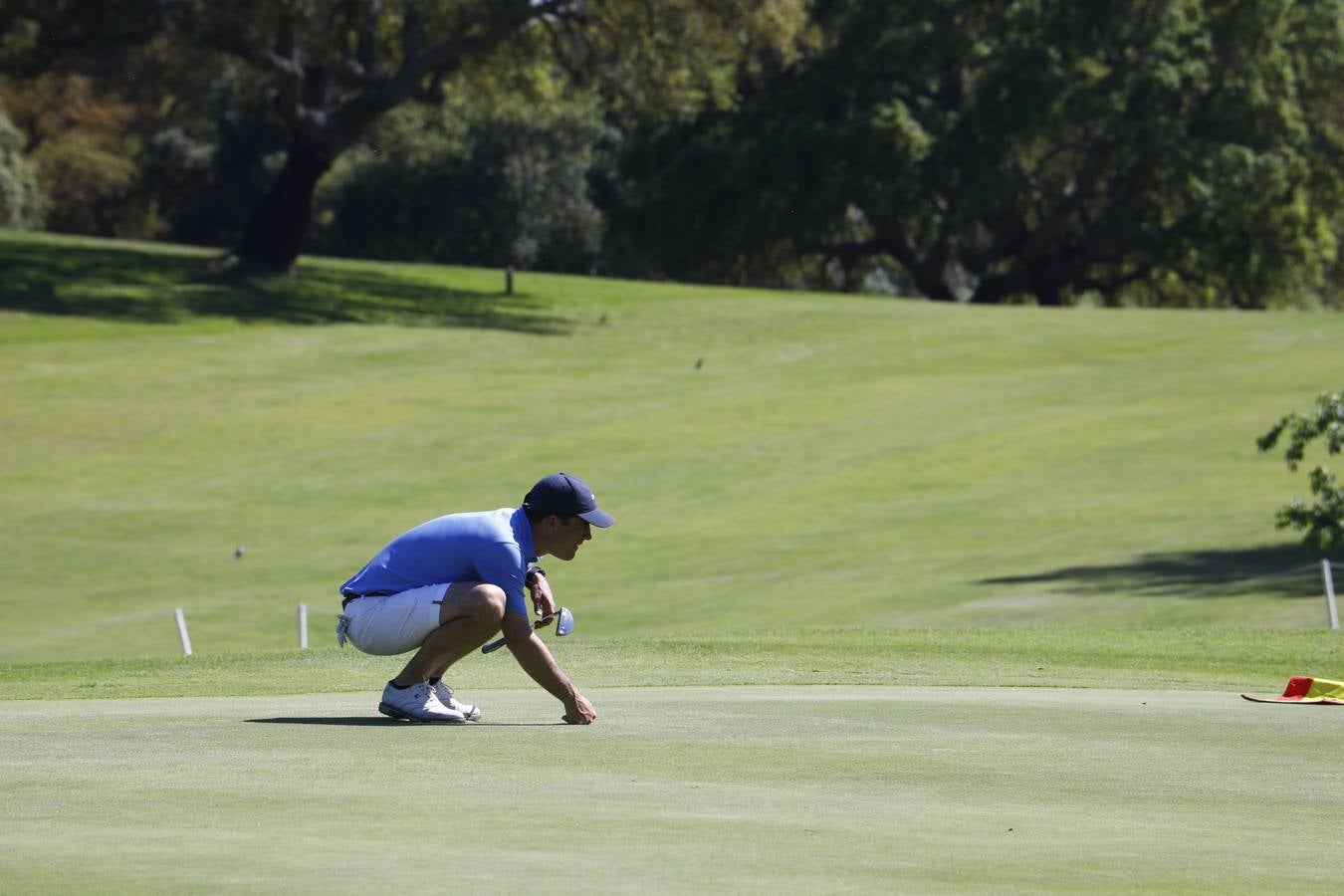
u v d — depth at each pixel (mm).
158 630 79062
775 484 112000
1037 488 108875
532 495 24188
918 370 152125
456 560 23781
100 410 126812
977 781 18547
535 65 181875
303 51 178000
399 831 14422
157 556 94375
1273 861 13758
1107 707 26906
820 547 94938
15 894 11492
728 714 25531
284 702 29297
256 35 164250
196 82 176125
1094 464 115500
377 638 23859
